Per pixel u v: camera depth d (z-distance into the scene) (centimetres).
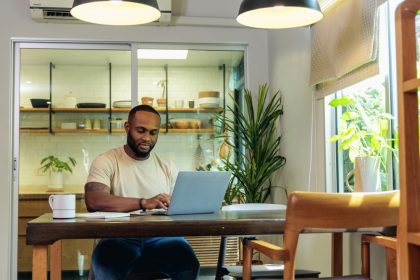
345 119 271
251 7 258
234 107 455
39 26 418
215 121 454
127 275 246
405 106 116
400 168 117
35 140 436
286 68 397
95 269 242
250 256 199
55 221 185
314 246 342
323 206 168
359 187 247
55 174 438
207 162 451
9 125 411
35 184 433
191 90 452
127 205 239
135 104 438
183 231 185
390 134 258
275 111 407
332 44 308
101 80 444
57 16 408
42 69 438
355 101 271
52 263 227
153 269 253
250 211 250
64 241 433
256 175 406
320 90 338
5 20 414
